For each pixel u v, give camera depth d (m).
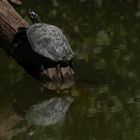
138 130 7.88
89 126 8.17
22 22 11.33
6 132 8.17
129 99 9.34
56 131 8.04
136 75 10.76
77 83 10.20
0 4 11.12
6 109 9.28
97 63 11.58
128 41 13.87
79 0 19.72
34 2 19.08
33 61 10.61
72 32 14.84
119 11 18.06
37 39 10.48
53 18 16.80
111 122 8.30
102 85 10.14
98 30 15.12
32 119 8.72
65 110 9.01
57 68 10.34
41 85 10.30
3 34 11.17
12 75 11.00
